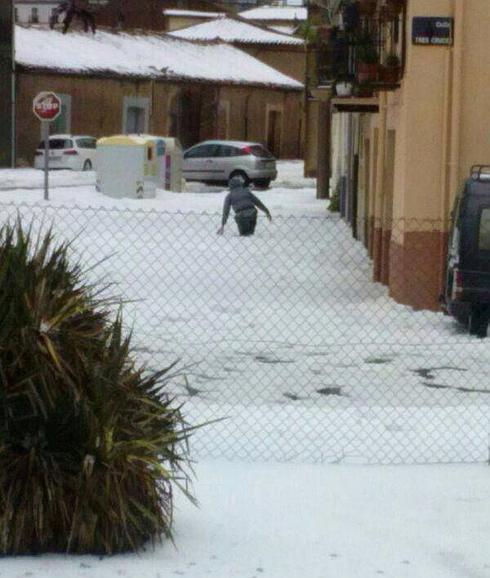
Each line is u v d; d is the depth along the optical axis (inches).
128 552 432.1
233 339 976.3
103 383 426.9
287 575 421.7
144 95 3548.2
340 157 2139.5
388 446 623.2
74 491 421.4
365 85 1223.5
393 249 1190.9
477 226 991.6
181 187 2496.3
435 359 907.4
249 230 1583.4
